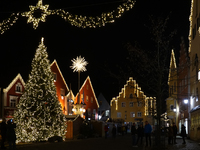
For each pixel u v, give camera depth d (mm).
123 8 14680
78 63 45344
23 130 28078
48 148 19688
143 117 72875
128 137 40031
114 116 75375
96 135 39219
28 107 28422
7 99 40562
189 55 39156
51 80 29750
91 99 68500
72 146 21766
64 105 56500
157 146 20484
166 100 62281
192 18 37750
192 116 35219
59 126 29406
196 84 34188
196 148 21359
